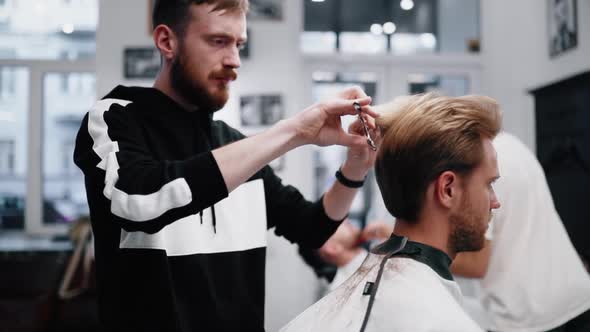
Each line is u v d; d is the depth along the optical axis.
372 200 5.28
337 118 1.18
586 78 3.66
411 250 1.00
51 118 5.49
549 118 4.17
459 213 1.00
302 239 1.52
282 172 5.25
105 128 1.16
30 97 5.42
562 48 4.32
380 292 0.96
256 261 1.38
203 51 1.19
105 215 1.20
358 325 0.95
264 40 5.26
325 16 5.64
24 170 5.47
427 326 0.88
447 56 5.70
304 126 1.06
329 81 5.61
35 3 5.49
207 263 1.27
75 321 4.36
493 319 1.75
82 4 5.54
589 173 3.66
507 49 5.25
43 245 4.60
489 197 1.02
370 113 1.08
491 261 1.74
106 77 5.15
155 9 1.25
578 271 1.74
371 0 5.68
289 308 5.04
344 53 5.58
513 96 5.15
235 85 5.24
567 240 1.76
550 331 1.69
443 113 1.00
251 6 5.26
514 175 1.72
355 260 2.43
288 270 5.06
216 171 0.96
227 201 1.33
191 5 1.18
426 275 0.96
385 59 5.62
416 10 5.74
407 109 1.05
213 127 1.43
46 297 4.36
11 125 5.45
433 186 1.00
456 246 1.03
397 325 0.91
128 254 1.21
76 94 5.51
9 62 5.43
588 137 3.66
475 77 5.79
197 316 1.24
